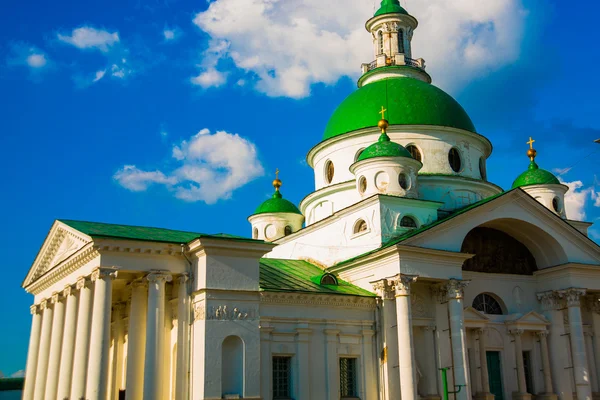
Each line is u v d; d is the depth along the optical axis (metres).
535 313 43.94
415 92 49.84
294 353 35.59
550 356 44.22
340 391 36.56
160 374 31.61
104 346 30.86
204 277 32.41
